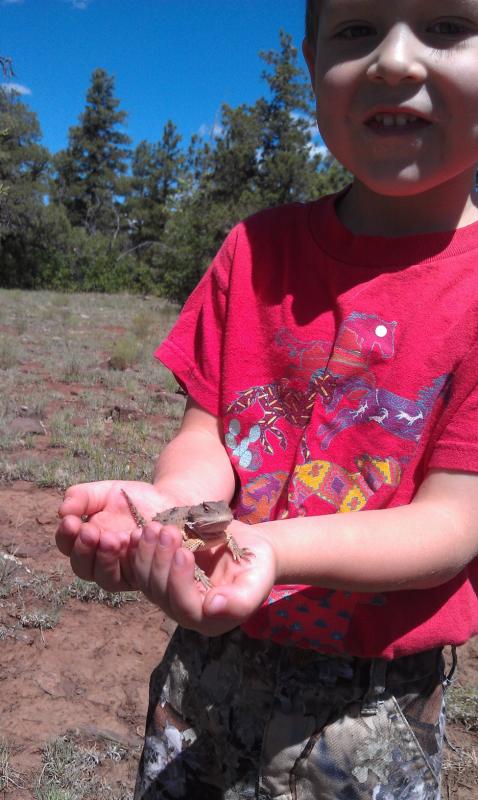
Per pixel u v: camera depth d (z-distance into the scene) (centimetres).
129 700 96
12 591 116
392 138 38
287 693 43
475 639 114
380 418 40
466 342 39
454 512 37
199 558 34
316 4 43
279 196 806
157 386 282
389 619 40
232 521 35
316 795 42
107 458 180
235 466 45
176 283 710
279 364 45
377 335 41
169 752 48
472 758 88
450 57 36
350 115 39
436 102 37
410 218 42
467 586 42
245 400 45
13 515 144
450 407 39
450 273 40
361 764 41
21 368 297
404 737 42
